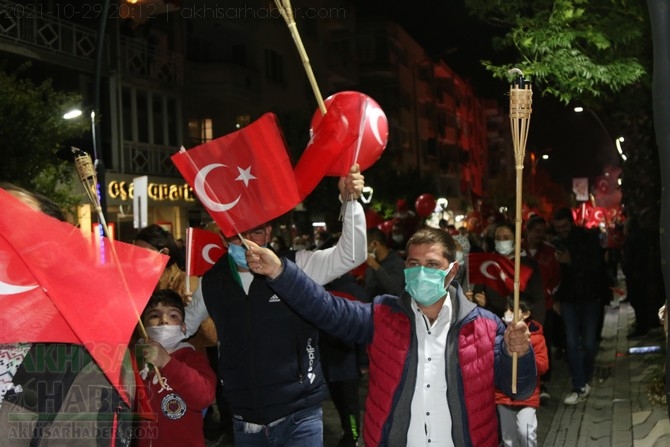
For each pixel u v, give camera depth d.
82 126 19.31
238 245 4.48
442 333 3.98
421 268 3.83
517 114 3.47
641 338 14.70
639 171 14.87
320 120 4.74
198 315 5.00
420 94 66.50
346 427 7.75
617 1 10.42
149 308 4.58
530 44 10.12
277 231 28.33
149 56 28.89
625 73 9.98
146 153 28.66
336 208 34.75
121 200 26.77
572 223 10.13
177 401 4.38
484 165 99.31
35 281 2.83
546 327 10.75
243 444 4.69
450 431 3.92
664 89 3.06
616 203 44.12
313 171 4.38
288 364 4.58
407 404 3.93
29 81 18.94
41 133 18.12
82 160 3.69
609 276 18.98
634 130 14.84
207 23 32.94
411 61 63.97
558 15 10.11
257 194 4.18
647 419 8.55
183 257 6.93
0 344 2.74
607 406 9.57
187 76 31.53
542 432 8.53
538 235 10.01
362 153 4.87
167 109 30.11
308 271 4.73
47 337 2.79
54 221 2.91
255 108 35.62
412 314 3.97
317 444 4.65
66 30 24.61
